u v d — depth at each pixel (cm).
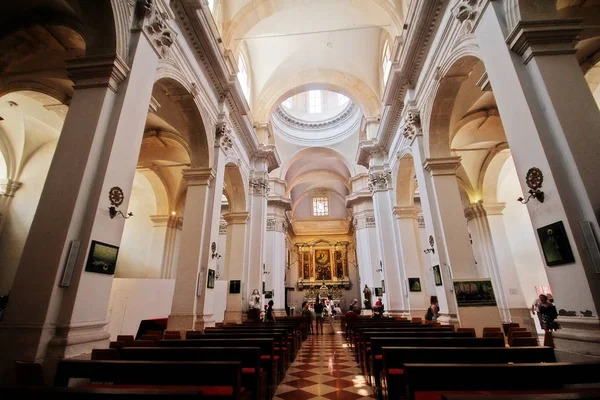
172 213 1307
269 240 1806
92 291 325
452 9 541
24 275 302
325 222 2759
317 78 1289
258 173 1211
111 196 354
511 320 1034
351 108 1870
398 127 973
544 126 337
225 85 784
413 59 730
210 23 651
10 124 855
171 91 617
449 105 661
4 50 483
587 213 294
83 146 348
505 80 381
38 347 274
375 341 380
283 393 407
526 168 350
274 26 1036
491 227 1141
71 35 483
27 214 877
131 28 423
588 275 284
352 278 2548
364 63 1223
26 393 159
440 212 652
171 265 1276
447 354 294
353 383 457
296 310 2473
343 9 999
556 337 310
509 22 384
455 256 621
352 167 1947
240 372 237
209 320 659
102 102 367
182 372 230
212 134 751
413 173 1002
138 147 407
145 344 390
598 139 315
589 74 683
